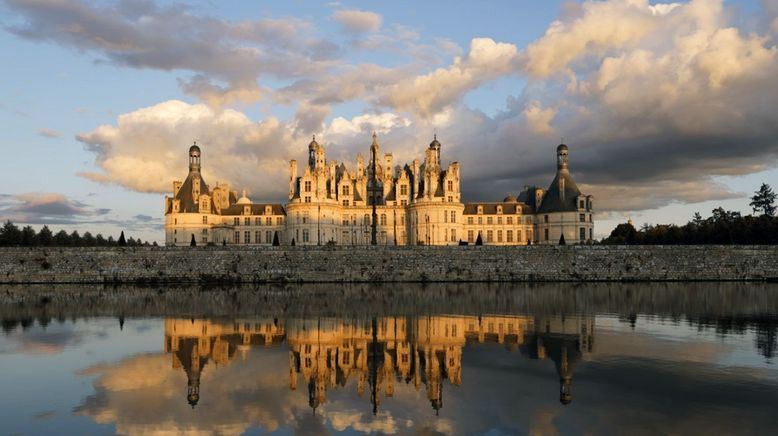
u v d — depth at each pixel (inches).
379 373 1471.5
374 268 4589.1
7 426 1069.1
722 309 2647.6
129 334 2037.4
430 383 1368.1
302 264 4566.9
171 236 6195.9
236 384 1366.9
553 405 1181.7
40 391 1300.4
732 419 1081.4
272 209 6574.8
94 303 3031.5
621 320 2300.7
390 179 6761.8
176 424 1085.8
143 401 1228.5
